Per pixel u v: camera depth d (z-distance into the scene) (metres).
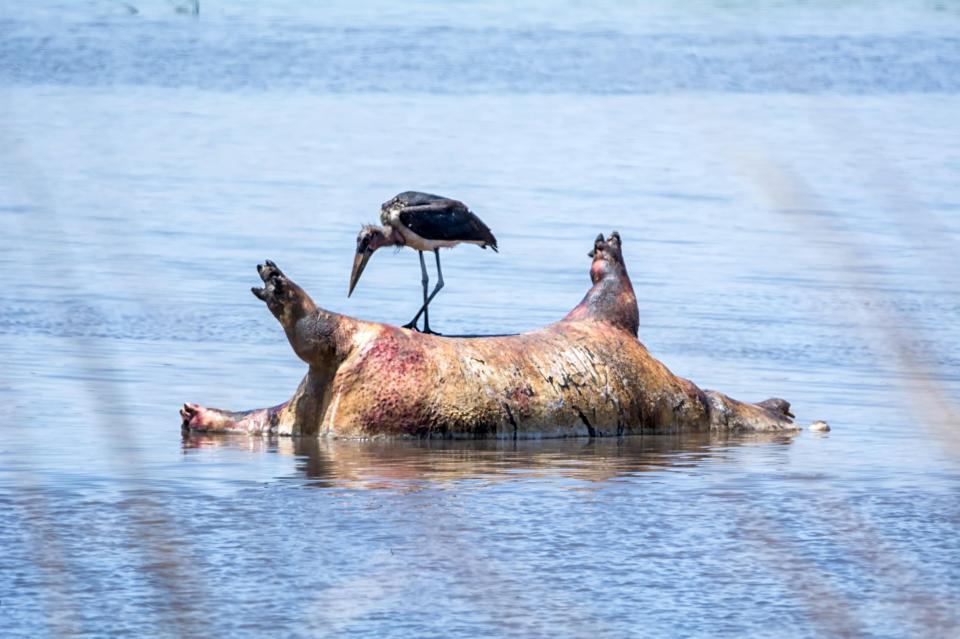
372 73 104.44
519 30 122.81
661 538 20.38
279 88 98.12
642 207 58.25
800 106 84.75
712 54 107.50
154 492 22.42
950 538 20.52
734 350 35.97
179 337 35.78
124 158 68.75
